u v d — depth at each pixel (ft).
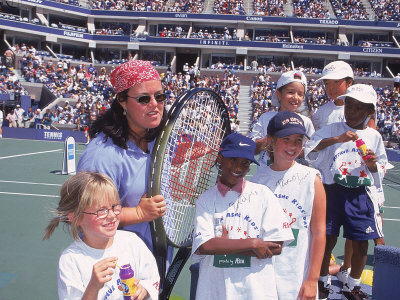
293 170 9.44
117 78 7.75
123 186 7.91
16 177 38.01
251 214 8.46
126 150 7.95
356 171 11.97
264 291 8.30
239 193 8.54
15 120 89.92
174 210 8.66
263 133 12.50
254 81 118.73
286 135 8.96
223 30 146.10
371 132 12.10
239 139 8.35
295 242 9.20
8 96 96.84
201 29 146.41
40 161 50.42
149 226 8.54
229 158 8.28
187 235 9.29
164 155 7.70
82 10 144.66
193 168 9.13
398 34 140.05
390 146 81.25
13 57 115.24
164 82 115.34
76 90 107.55
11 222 23.15
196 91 8.40
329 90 13.55
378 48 131.75
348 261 13.78
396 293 10.34
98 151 7.79
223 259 8.34
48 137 82.64
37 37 135.44
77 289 6.74
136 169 7.97
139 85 7.57
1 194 30.45
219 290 8.39
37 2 134.82
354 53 133.49
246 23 142.82
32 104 107.86
